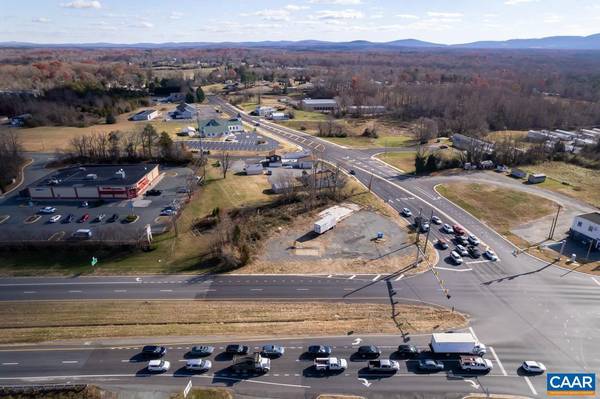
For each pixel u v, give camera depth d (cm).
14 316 6938
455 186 12938
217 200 11512
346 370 5675
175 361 5853
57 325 6706
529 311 7019
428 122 19075
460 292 7569
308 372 5650
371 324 6662
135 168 13075
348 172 14162
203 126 18850
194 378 5550
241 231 9188
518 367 5756
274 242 9406
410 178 13700
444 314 6919
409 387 5406
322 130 19738
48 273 8231
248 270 8338
